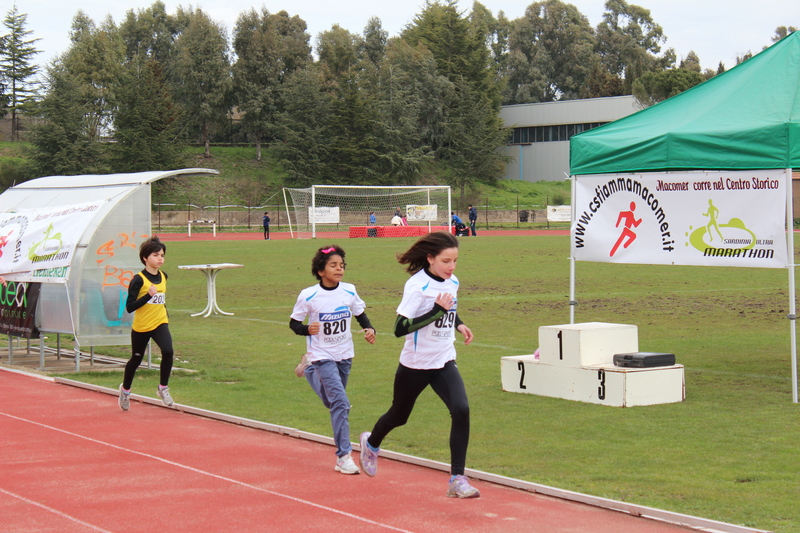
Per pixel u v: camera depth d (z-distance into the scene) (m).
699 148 9.09
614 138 9.93
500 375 10.70
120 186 11.76
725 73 10.27
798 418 8.05
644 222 9.78
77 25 96.69
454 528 4.96
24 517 5.17
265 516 5.20
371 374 10.84
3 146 82.12
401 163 87.25
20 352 13.52
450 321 5.61
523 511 5.31
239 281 24.48
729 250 9.09
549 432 7.59
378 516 5.20
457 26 100.75
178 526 4.99
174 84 96.44
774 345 12.75
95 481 6.02
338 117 85.94
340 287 6.49
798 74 9.30
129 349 13.70
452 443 5.56
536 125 96.75
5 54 89.62
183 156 81.69
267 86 89.00
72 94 75.50
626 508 5.26
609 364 9.08
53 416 8.44
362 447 6.01
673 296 19.73
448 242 5.57
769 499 5.54
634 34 136.50
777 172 8.65
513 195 88.94
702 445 7.04
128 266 11.58
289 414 8.50
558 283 23.14
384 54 107.06
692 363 11.27
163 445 7.18
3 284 12.17
